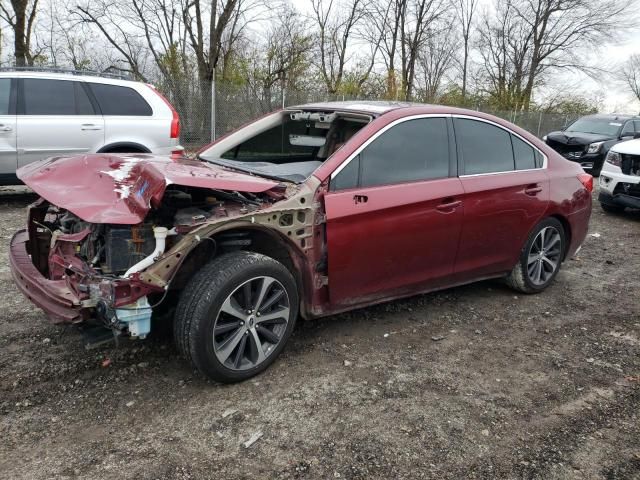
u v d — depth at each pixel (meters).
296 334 3.86
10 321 3.81
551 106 33.34
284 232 3.18
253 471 2.46
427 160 3.90
